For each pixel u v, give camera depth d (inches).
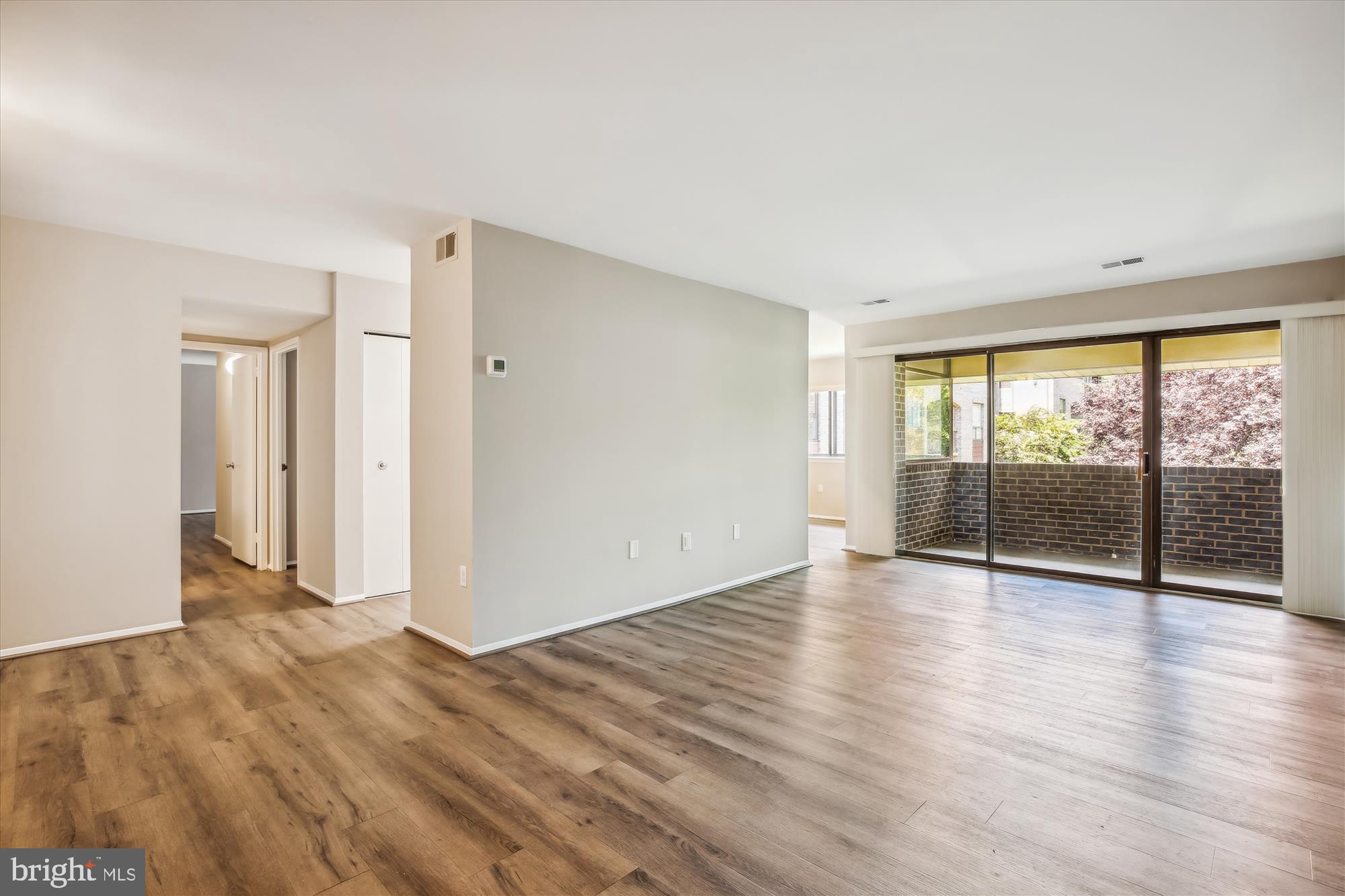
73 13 70.6
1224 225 145.5
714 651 144.0
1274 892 67.0
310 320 191.6
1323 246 160.9
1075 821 79.7
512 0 69.3
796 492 236.4
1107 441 212.5
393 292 197.6
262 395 231.0
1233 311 183.9
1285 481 177.0
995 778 89.9
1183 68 83.5
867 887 67.9
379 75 84.7
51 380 142.6
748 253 167.3
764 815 81.0
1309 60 81.2
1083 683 125.2
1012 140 104.4
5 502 137.1
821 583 214.4
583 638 153.8
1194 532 197.6
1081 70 84.1
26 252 139.3
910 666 134.6
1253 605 183.8
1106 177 118.8
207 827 77.8
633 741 100.7
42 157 108.7
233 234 150.3
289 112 94.3
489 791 86.1
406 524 203.8
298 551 207.0
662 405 183.3
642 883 68.4
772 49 79.5
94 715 109.3
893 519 261.7
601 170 115.7
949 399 247.9
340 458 185.9
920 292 212.2
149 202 129.6
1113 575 211.9
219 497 297.9
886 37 76.9
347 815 80.5
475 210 135.3
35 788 86.1
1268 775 90.7
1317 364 172.4
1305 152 108.1
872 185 122.8
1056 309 217.3
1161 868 70.9
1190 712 111.4
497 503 143.1
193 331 211.3
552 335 154.5
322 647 146.4
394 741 100.3
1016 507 232.7
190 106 92.3
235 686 122.6
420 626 155.6
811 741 100.9
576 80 86.6
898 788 87.3
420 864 71.2
